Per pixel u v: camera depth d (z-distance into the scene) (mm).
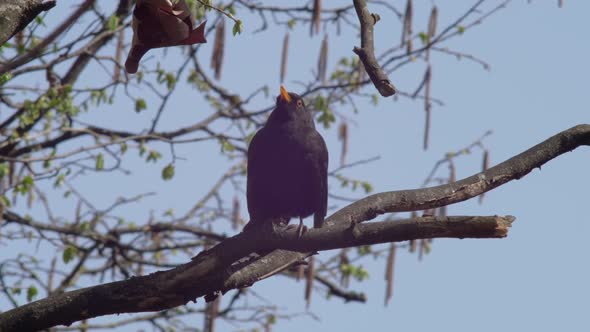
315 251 8445
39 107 15977
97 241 18438
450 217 8023
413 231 8109
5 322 7797
